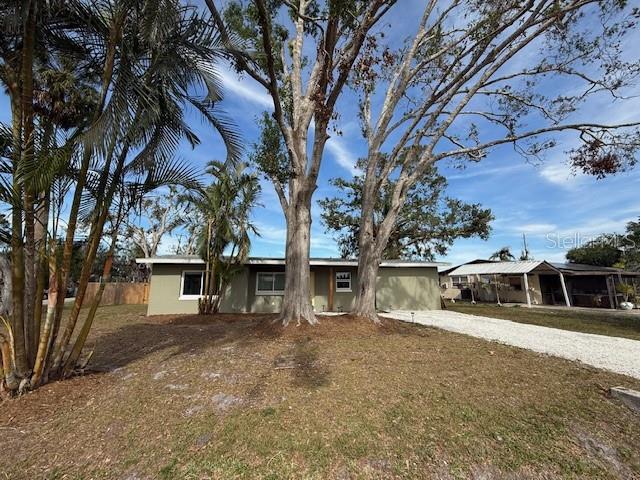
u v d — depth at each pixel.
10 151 4.03
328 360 5.32
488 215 19.55
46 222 4.34
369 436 3.04
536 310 17.22
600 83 8.50
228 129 5.38
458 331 8.80
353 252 24.50
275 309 14.27
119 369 5.14
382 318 9.60
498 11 7.83
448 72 8.84
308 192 8.20
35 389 4.11
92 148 3.66
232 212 12.55
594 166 8.45
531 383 4.41
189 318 11.56
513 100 9.86
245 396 3.90
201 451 2.85
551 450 2.90
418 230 21.56
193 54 4.84
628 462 2.80
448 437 3.04
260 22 5.64
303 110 8.54
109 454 2.84
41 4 3.92
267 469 2.62
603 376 4.75
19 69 4.27
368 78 7.32
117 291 20.91
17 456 2.82
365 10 6.68
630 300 19.62
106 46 4.66
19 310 4.04
